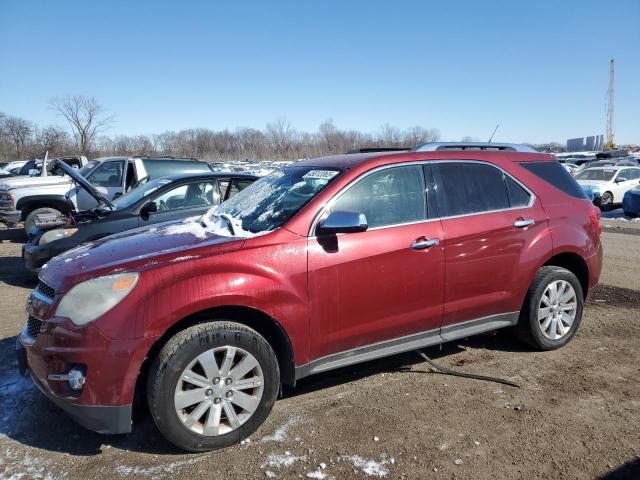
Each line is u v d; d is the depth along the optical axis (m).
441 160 4.14
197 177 7.41
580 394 3.80
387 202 3.82
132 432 3.40
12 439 3.32
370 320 3.66
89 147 72.31
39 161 24.28
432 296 3.90
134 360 2.94
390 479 2.85
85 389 2.92
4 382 4.13
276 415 3.57
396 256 3.70
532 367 4.29
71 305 3.02
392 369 4.32
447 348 4.77
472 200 4.18
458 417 3.49
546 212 4.50
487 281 4.16
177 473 2.93
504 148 4.89
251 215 3.88
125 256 3.30
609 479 2.82
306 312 3.40
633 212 15.87
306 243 3.43
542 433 3.28
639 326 5.29
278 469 2.95
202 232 3.70
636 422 3.40
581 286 4.87
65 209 11.48
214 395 3.13
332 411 3.61
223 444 3.16
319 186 3.75
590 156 38.94
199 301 3.05
